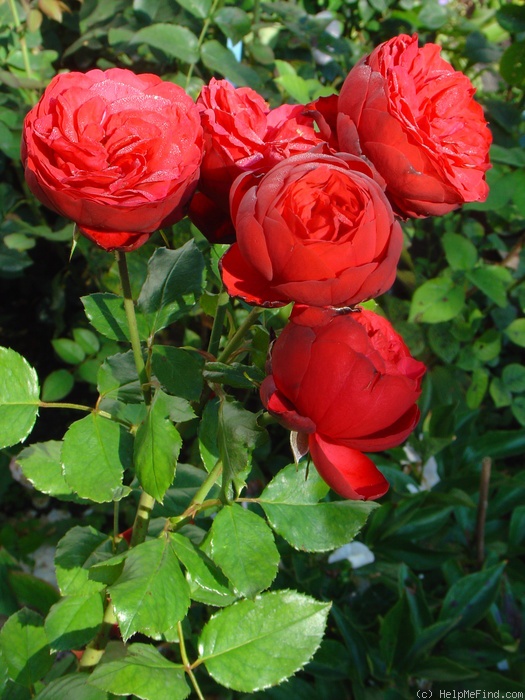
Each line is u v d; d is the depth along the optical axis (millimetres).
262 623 583
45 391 1128
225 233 561
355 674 851
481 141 555
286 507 604
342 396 490
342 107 543
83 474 556
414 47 548
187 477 703
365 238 475
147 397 588
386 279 489
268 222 476
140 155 505
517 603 969
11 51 1131
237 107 549
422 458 1030
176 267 610
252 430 550
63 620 631
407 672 849
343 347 481
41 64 1165
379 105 524
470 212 1397
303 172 482
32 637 703
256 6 1135
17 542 1187
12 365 572
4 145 1056
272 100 1146
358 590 1013
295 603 587
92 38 1208
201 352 607
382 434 510
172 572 555
